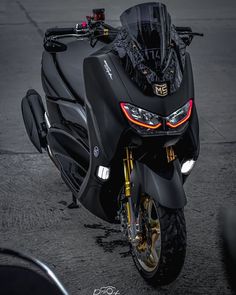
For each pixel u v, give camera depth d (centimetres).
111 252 532
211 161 730
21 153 745
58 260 519
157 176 448
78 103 582
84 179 523
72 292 474
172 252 446
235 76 1073
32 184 664
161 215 448
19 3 1661
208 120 862
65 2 1686
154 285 478
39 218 590
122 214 495
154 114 448
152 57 450
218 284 485
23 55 1166
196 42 1286
